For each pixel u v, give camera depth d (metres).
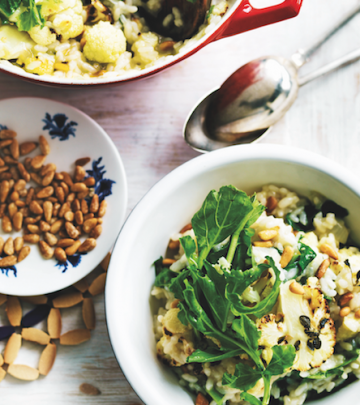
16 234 0.50
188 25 0.47
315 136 0.49
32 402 0.49
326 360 0.43
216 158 0.43
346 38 0.49
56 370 0.49
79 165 0.50
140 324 0.44
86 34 0.47
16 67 0.45
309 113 0.49
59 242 0.49
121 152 0.50
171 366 0.44
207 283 0.41
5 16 0.45
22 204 0.50
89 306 0.49
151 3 0.47
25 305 0.50
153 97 0.50
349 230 0.45
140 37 0.48
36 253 0.50
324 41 0.49
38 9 0.45
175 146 0.50
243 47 0.50
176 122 0.50
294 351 0.39
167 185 0.43
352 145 0.49
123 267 0.42
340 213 0.45
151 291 0.45
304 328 0.42
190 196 0.44
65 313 0.50
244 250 0.43
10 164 0.50
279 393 0.44
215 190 0.43
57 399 0.49
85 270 0.49
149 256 0.45
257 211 0.42
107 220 0.49
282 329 0.41
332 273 0.43
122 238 0.42
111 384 0.49
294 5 0.43
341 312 0.43
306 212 0.46
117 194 0.49
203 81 0.50
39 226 0.50
